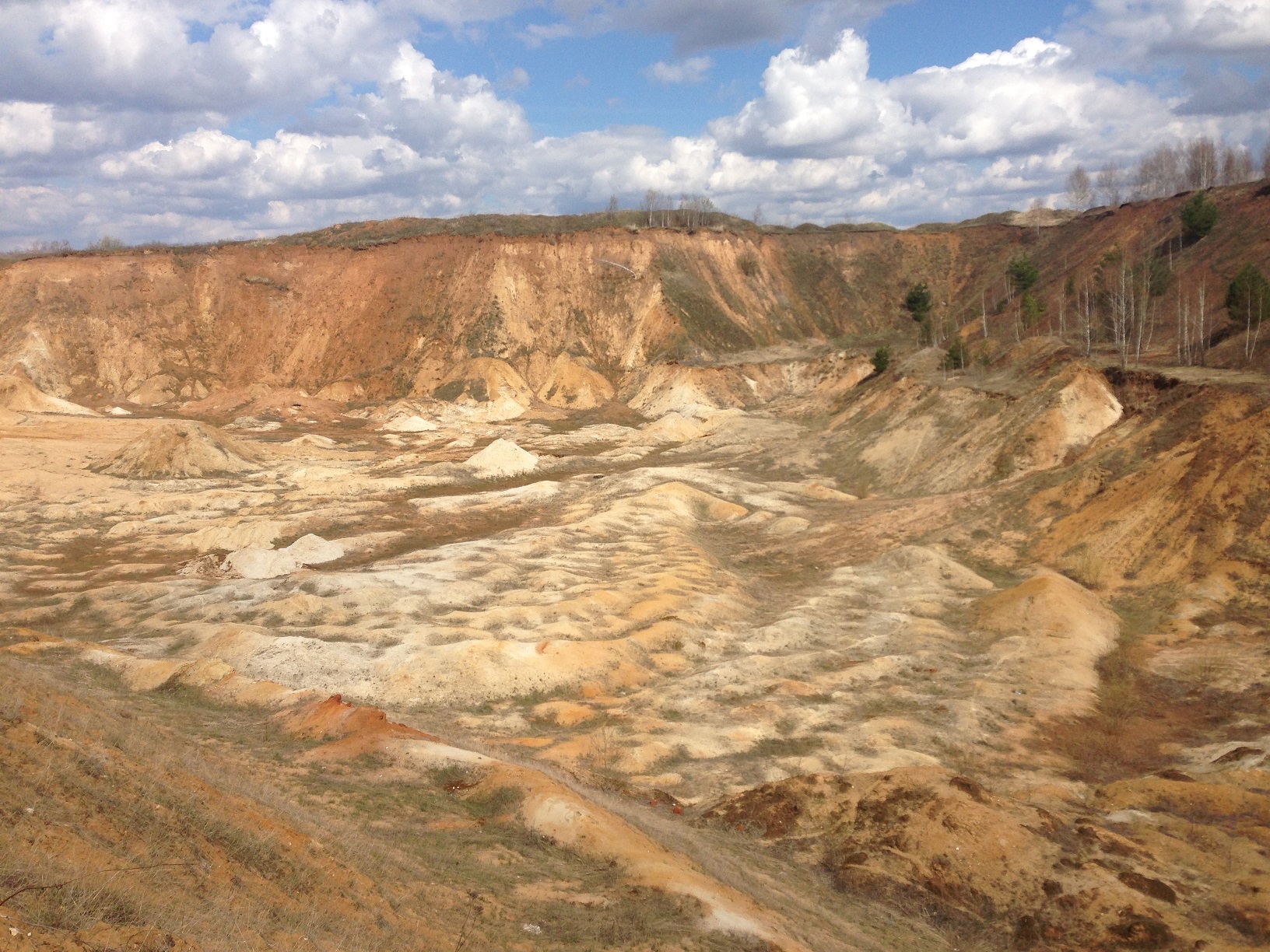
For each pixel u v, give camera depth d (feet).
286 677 138.31
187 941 32.91
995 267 532.32
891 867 80.79
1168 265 353.10
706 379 430.20
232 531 235.40
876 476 285.43
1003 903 75.97
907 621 167.12
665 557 208.33
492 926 51.60
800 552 224.33
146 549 229.86
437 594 181.78
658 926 55.36
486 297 493.36
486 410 435.53
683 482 282.97
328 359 484.33
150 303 488.44
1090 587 177.58
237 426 400.88
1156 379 232.53
